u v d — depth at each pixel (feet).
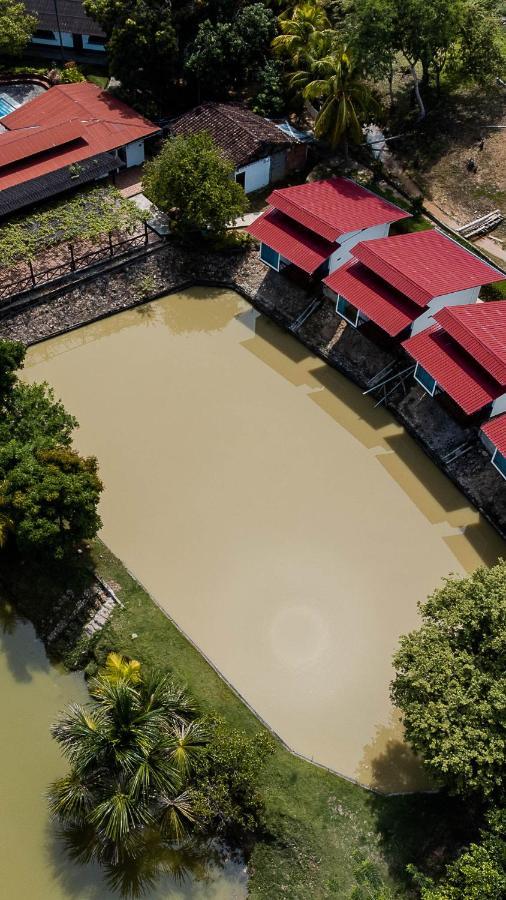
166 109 231.50
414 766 118.83
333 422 167.94
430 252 172.45
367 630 134.10
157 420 166.20
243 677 127.44
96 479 132.77
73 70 234.38
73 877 108.06
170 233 197.57
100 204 192.75
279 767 115.75
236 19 216.95
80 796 107.55
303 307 185.37
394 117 222.48
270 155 208.13
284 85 222.48
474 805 110.63
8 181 193.57
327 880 105.40
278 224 183.83
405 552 145.69
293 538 146.92
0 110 230.48
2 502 127.44
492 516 149.38
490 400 145.38
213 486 154.40
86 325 186.91
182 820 109.60
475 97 221.25
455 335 152.25
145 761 106.22
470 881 94.17
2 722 122.52
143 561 141.79
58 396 170.40
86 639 129.90
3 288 180.04
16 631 133.39
